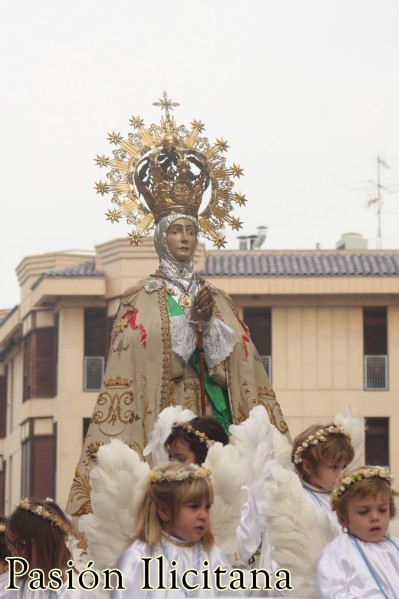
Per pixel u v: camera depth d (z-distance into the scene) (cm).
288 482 2123
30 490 8019
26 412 8100
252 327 7762
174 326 3006
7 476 9006
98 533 2097
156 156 3152
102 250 7850
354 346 7738
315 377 7738
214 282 7656
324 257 8081
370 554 2003
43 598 2048
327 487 2338
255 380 3092
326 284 7688
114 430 2958
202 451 2406
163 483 1969
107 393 2997
